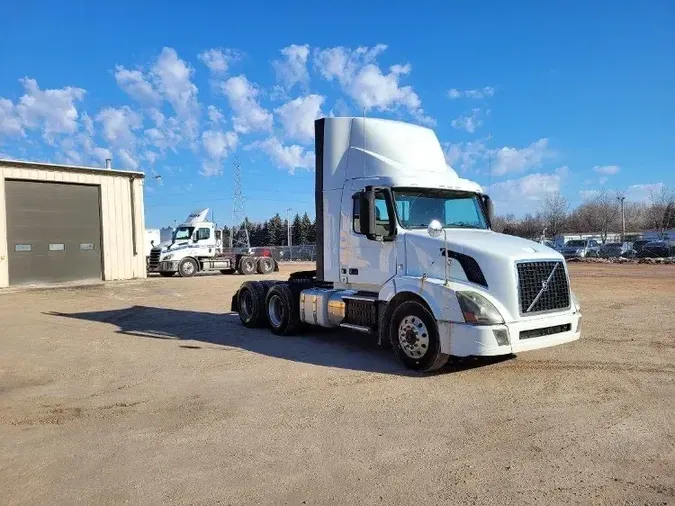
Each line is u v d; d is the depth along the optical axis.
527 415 5.31
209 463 4.36
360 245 8.34
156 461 4.44
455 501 3.62
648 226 80.44
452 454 4.41
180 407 5.93
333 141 8.94
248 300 11.48
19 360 8.59
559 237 61.62
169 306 15.82
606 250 45.28
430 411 5.52
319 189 9.16
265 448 4.65
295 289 10.15
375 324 8.08
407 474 4.06
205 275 30.98
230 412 5.69
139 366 8.02
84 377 7.42
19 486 4.04
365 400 5.96
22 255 22.44
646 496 3.61
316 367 7.63
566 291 7.03
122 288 21.45
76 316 13.81
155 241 44.72
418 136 8.66
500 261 6.58
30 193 22.72
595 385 6.32
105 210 24.98
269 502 3.67
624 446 4.48
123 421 5.51
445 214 8.27
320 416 5.46
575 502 3.55
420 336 7.03
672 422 5.03
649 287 18.36
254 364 7.93
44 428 5.36
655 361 7.47
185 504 3.68
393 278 7.54
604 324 10.65
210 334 10.70
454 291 6.59
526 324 6.52
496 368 7.23
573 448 4.46
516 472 4.04
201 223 30.89
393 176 7.95
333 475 4.07
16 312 14.71
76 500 3.79
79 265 24.16
